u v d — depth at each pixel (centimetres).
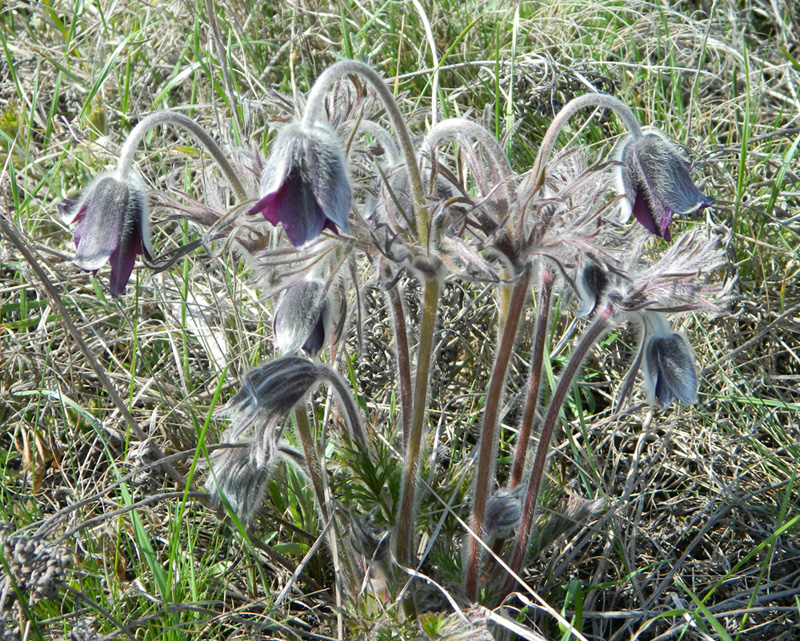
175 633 42
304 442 44
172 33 68
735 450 50
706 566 47
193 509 45
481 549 44
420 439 42
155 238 55
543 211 40
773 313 54
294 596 46
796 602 44
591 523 47
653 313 43
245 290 55
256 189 44
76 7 67
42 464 48
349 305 48
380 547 44
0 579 40
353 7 71
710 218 56
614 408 51
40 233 58
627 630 46
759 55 70
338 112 44
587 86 62
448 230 40
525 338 54
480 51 67
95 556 46
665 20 67
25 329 53
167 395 50
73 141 59
